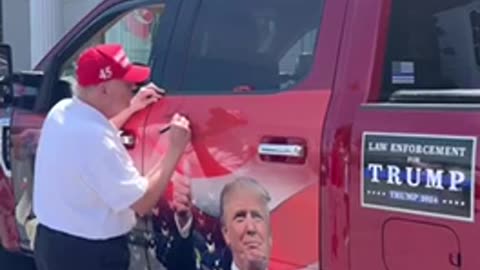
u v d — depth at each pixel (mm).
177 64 3570
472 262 2324
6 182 4566
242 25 3352
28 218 4395
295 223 2852
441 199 2400
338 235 2701
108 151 2945
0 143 4578
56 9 10891
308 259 2811
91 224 3004
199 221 3275
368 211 2605
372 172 2590
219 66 3373
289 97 2949
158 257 3551
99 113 3004
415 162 2473
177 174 3363
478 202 2305
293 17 3129
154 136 3490
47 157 3031
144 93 3551
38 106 4371
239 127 3090
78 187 2979
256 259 3002
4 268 5098
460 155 2359
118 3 4039
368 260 2613
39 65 4539
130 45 3916
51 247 3051
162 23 3732
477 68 3273
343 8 2883
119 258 3102
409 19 3006
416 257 2475
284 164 2887
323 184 2746
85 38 4246
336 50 2855
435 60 3096
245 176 3043
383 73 2785
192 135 3287
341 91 2779
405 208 2496
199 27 3537
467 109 2410
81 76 2992
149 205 3070
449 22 3184
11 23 14047
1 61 4469
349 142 2670
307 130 2818
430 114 2480
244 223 3039
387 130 2564
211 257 3230
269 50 3195
